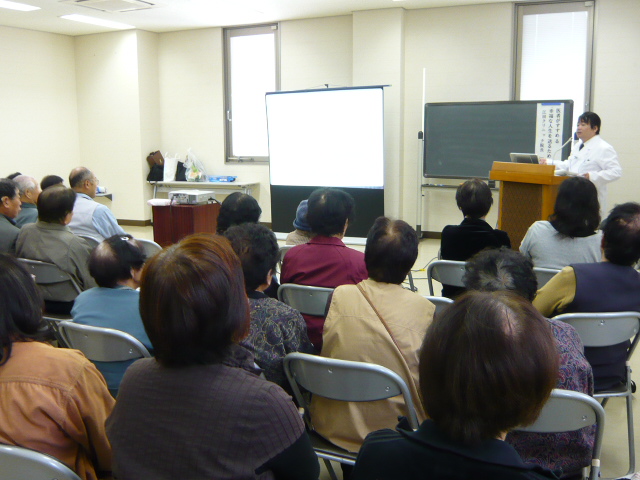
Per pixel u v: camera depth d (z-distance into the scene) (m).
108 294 1.99
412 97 7.28
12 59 8.05
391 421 1.69
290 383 1.80
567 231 2.66
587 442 1.58
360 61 7.27
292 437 0.99
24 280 1.28
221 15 7.47
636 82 6.31
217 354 1.00
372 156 6.99
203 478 0.94
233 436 0.94
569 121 6.33
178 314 0.95
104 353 1.86
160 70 8.78
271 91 8.09
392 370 1.67
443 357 0.79
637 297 2.06
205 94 8.55
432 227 7.49
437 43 7.07
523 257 1.69
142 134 8.62
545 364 0.77
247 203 3.00
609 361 2.14
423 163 7.16
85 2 6.65
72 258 2.91
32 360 1.25
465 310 0.81
